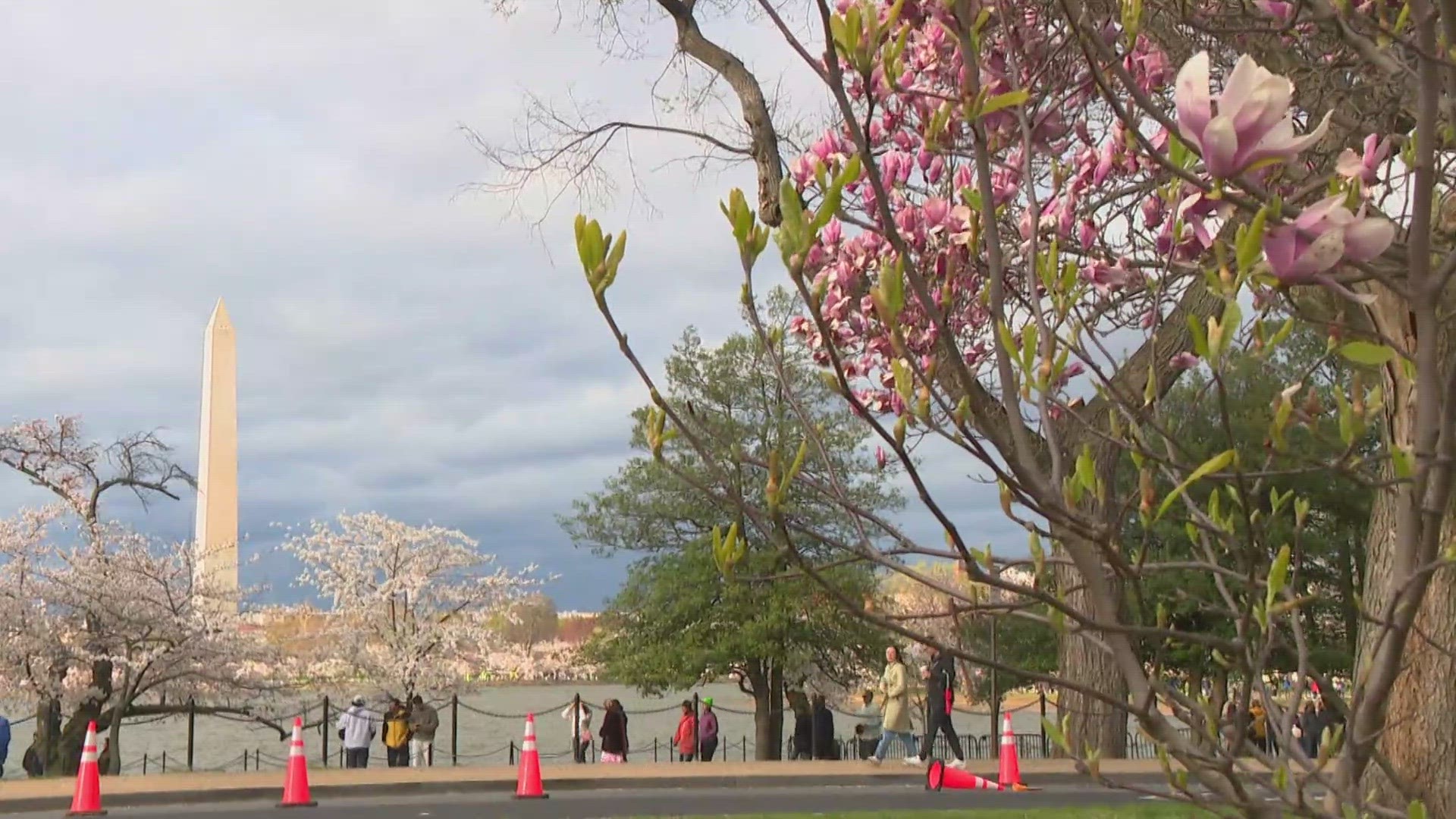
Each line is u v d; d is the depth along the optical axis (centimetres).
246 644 2495
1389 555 820
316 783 1669
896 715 1812
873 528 2358
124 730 5144
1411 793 212
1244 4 341
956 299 365
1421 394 198
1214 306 960
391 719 2403
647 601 2847
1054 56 308
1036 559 223
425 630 3108
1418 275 198
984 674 2381
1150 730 212
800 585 2552
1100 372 243
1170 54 361
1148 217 324
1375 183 274
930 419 202
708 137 1150
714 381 2561
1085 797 1529
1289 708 222
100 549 2412
